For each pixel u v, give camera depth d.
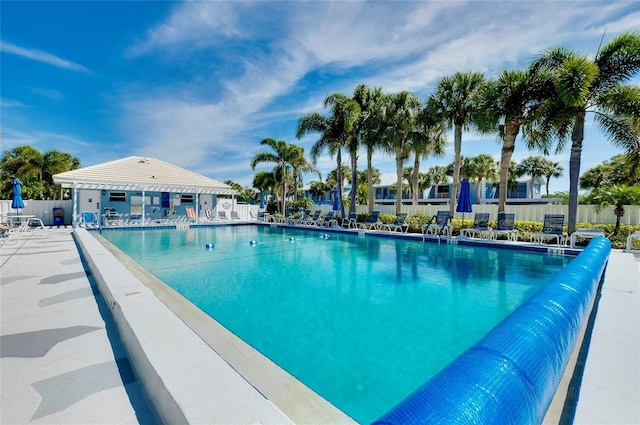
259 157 23.94
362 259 8.23
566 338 1.88
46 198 27.25
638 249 8.13
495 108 11.48
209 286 5.56
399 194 16.92
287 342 3.31
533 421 1.27
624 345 2.41
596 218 11.27
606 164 26.52
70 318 3.32
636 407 1.67
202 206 22.50
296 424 1.74
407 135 16.36
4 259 6.70
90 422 1.72
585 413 1.63
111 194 18.83
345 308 4.38
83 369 2.29
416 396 1.16
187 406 1.53
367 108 17.86
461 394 1.13
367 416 2.17
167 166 22.23
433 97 14.48
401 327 3.72
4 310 3.55
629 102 9.02
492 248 9.76
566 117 9.76
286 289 5.37
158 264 7.57
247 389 1.70
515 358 1.39
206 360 2.02
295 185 29.61
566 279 2.79
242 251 9.68
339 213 19.28
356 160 18.33
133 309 2.97
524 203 28.28
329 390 2.47
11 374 2.22
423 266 7.31
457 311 4.25
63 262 6.38
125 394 1.99
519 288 5.40
